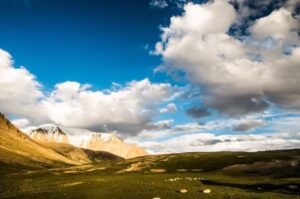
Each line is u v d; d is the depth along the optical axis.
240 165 134.25
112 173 149.25
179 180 99.38
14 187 106.19
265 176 105.75
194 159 170.25
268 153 172.25
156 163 167.12
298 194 69.06
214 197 66.69
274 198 64.06
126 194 75.25
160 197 68.81
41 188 97.81
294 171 107.06
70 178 129.75
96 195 76.38
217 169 139.25
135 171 149.88
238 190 76.38
